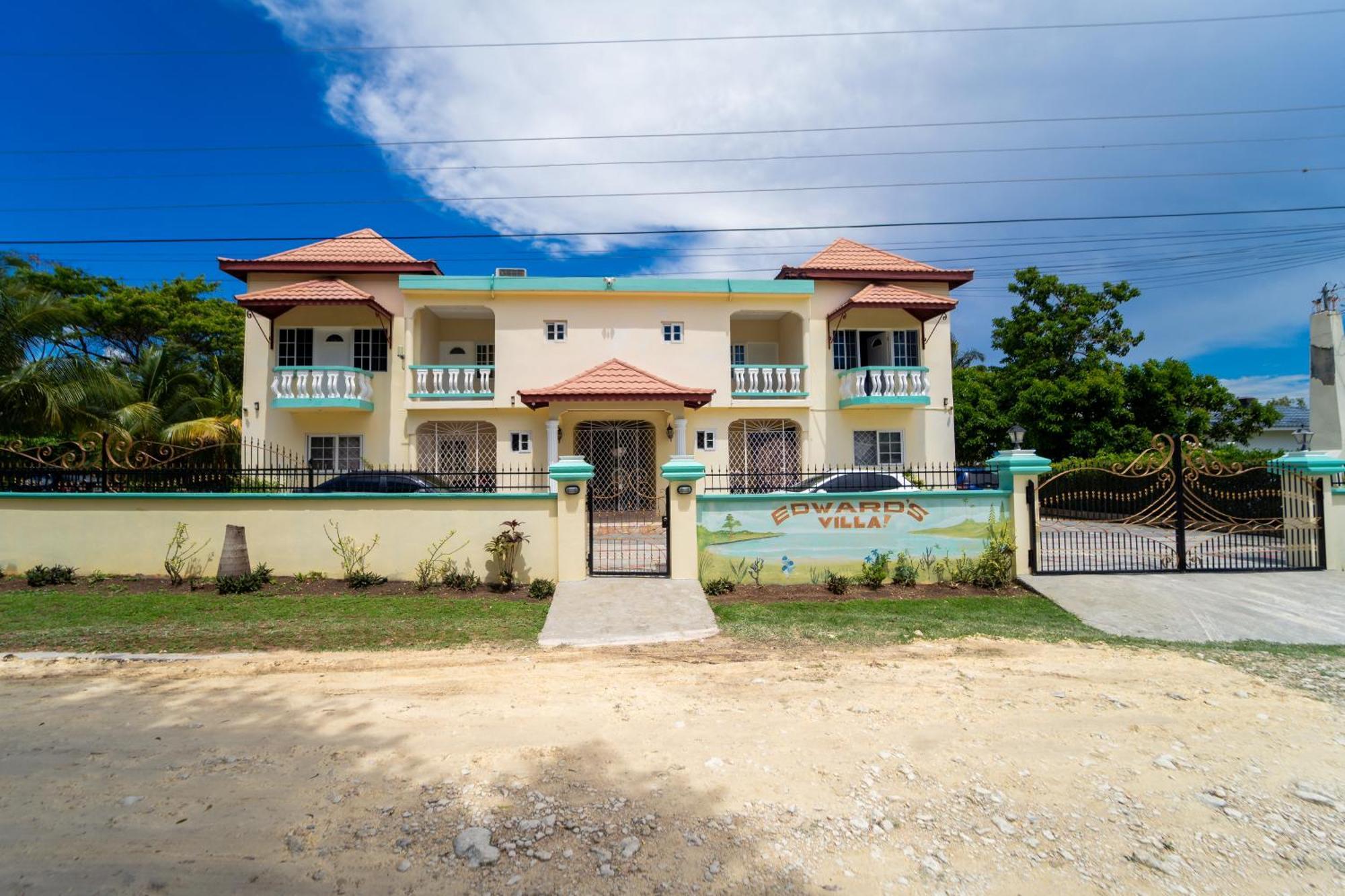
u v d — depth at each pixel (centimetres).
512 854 296
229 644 648
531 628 727
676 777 371
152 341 2527
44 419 1384
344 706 482
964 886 278
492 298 1692
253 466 1648
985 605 846
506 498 926
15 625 706
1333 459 993
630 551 1130
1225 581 918
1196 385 2222
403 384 1719
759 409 1762
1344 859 298
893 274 1850
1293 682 547
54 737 423
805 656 629
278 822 321
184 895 266
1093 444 2133
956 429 2522
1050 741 422
